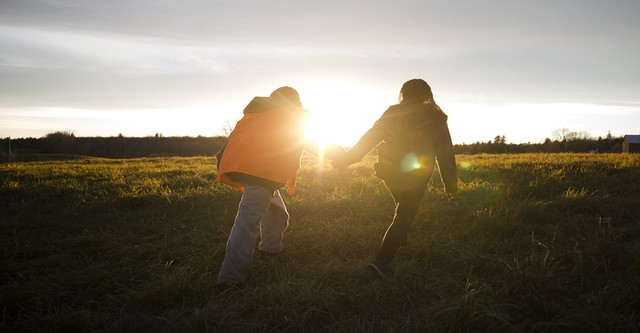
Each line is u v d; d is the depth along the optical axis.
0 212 6.83
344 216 5.95
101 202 7.35
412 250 4.57
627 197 6.64
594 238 4.50
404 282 3.91
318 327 3.31
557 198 6.39
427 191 7.12
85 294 3.94
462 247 4.66
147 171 13.38
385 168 3.98
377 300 3.58
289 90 4.37
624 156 14.66
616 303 3.30
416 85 4.06
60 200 7.84
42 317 3.39
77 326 3.31
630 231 4.78
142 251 4.82
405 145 3.92
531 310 3.37
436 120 3.95
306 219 6.02
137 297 3.77
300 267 4.35
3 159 62.09
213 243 5.07
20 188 8.88
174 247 5.00
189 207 6.84
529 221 5.46
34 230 5.79
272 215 4.60
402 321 3.29
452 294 3.68
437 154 4.04
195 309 3.54
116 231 5.75
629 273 3.84
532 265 3.94
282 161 4.08
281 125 4.09
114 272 4.31
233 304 3.57
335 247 4.86
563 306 3.35
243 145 4.03
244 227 3.95
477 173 9.66
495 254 4.43
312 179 9.49
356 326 3.21
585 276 3.80
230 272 3.91
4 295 3.70
